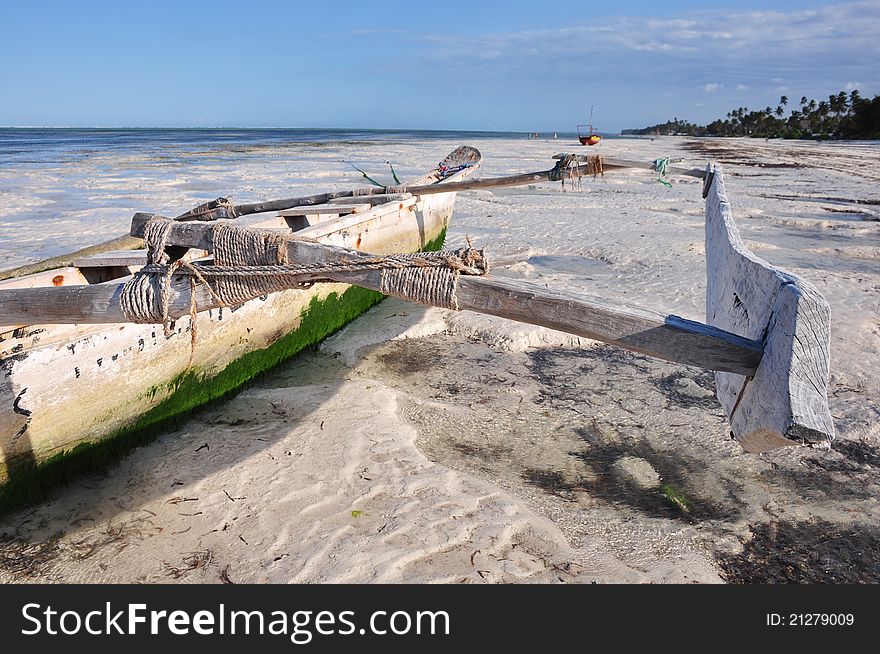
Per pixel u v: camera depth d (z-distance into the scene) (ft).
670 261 32.22
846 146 192.03
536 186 66.33
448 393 17.80
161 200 53.78
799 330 5.95
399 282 8.22
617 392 18.22
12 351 11.33
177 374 14.87
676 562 11.23
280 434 14.93
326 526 11.69
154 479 13.12
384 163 102.27
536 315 7.65
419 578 10.53
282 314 18.51
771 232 40.93
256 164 98.32
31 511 12.10
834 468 14.44
